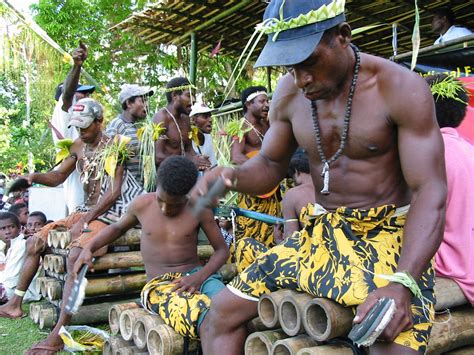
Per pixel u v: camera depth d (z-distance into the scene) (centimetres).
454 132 270
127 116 498
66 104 489
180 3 646
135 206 321
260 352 232
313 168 216
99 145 424
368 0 635
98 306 400
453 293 239
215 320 241
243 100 502
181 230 310
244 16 693
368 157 198
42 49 462
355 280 190
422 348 180
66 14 1266
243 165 228
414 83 188
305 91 192
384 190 199
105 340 319
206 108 508
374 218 199
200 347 274
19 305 450
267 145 232
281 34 190
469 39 398
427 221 177
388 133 193
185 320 261
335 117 201
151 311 293
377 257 195
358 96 196
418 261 174
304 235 219
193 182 295
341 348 202
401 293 170
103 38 1299
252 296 232
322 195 215
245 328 243
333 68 188
